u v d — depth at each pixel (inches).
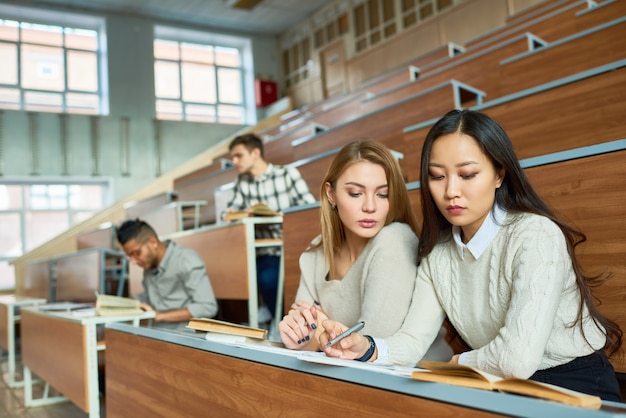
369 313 42.6
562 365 34.2
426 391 24.5
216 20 323.6
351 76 293.3
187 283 87.6
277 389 33.1
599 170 43.4
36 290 190.4
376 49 277.4
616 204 42.5
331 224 47.4
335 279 48.6
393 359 36.6
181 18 317.7
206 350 40.9
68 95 293.9
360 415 27.5
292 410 32.1
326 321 36.9
